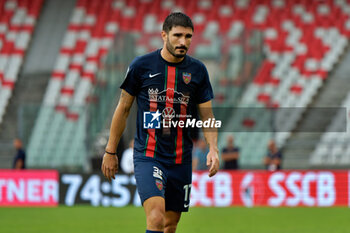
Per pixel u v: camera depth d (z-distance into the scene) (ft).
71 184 139.33
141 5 236.84
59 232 91.71
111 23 231.71
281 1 235.81
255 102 194.70
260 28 226.79
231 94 191.93
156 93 47.75
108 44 225.15
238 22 228.84
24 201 139.85
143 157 48.26
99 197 138.51
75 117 169.27
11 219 110.63
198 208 134.31
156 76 47.57
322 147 178.09
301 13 231.71
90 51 222.69
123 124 49.01
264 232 91.81
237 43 197.06
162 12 234.58
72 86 211.61
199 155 143.02
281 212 124.57
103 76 183.93
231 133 179.32
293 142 180.96
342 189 138.62
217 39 196.24
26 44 225.35
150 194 45.85
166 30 46.62
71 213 122.01
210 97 49.85
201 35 196.54
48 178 139.64
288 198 139.13
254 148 178.29
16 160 149.18
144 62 47.67
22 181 140.36
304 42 221.25
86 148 167.43
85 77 214.48
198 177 140.26
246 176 140.15
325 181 138.82
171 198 49.78
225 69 194.59
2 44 224.94
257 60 200.85
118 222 105.19
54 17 235.20
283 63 212.02
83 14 234.79
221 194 140.05
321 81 208.13
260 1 235.61
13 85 211.61
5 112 203.21
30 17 233.96
